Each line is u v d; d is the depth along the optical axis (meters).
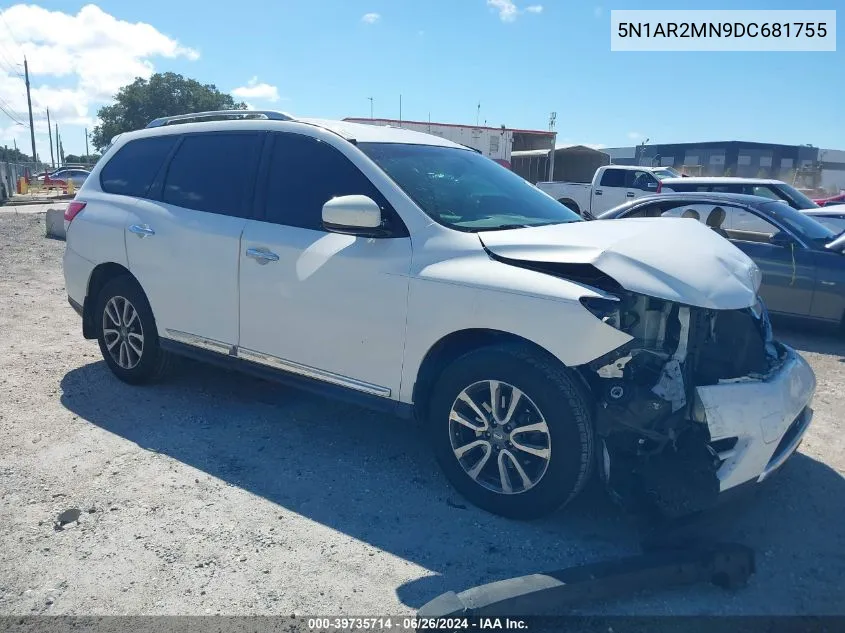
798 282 7.16
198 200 4.52
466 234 3.48
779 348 3.73
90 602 2.70
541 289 3.10
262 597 2.76
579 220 4.28
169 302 4.62
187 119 5.03
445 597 2.61
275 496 3.56
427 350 3.45
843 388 5.53
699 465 2.99
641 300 3.12
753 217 8.04
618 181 18.95
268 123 4.33
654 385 3.06
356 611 2.70
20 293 8.41
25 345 6.14
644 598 2.80
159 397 4.90
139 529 3.21
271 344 4.09
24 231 15.38
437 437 3.52
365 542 3.16
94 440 4.16
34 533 3.16
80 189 5.41
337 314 3.74
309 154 4.07
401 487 3.69
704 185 11.20
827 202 21.98
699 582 2.88
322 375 3.89
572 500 3.23
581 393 3.08
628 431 3.05
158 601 2.72
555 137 29.05
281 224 4.06
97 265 5.05
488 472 3.45
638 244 3.23
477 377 3.30
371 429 4.46
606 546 3.16
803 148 54.50
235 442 4.20
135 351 4.96
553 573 2.76
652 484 3.04
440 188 3.88
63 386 5.08
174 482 3.68
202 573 2.90
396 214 3.64
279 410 4.74
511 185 4.40
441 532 3.25
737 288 3.19
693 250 3.35
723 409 2.97
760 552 3.15
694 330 3.08
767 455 3.06
